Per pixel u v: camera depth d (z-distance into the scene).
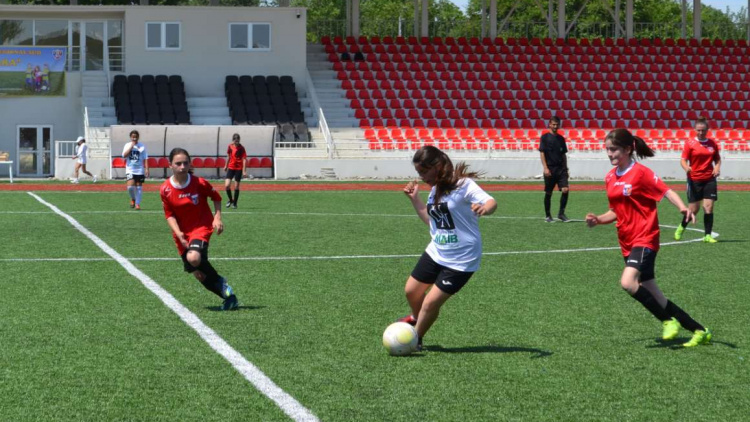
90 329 9.81
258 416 6.89
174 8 49.97
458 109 51.12
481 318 10.67
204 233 10.96
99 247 16.84
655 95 54.44
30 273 13.66
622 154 9.27
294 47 51.09
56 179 42.69
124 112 46.47
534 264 15.27
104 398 7.33
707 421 6.89
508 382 7.89
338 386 7.71
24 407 7.08
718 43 61.34
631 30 62.44
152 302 11.41
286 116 47.81
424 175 8.54
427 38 58.44
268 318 10.51
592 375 8.15
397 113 50.41
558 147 23.14
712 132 50.91
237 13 50.56
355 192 34.59
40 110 48.62
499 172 45.84
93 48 50.03
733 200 31.97
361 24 63.97
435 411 7.05
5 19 48.97
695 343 9.27
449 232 8.54
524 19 91.75
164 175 43.16
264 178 44.16
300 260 15.52
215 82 50.69
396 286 12.88
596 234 20.22
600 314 10.95
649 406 7.25
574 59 57.94
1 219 22.39
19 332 9.64
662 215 26.02
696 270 14.72
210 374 8.05
